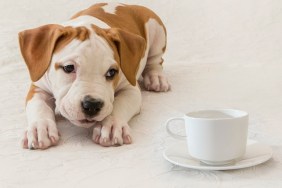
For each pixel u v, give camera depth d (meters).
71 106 1.28
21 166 1.20
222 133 1.12
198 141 1.13
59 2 2.36
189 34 2.22
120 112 1.37
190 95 1.65
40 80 1.41
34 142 1.28
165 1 2.41
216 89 1.70
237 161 1.14
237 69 1.91
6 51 1.95
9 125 1.43
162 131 1.38
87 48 1.32
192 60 2.04
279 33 2.18
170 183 1.11
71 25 1.43
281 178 1.11
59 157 1.24
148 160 1.21
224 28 2.25
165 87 1.69
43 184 1.13
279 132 1.34
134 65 1.39
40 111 1.34
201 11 2.36
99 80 1.31
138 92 1.48
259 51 2.07
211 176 1.13
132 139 1.32
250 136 1.32
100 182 1.12
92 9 1.64
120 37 1.38
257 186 1.09
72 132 1.36
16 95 1.63
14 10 2.28
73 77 1.31
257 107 1.54
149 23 1.76
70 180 1.14
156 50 1.79
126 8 1.71
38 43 1.35
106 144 1.29
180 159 1.16
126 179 1.13
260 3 2.35
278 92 1.66
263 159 1.13
